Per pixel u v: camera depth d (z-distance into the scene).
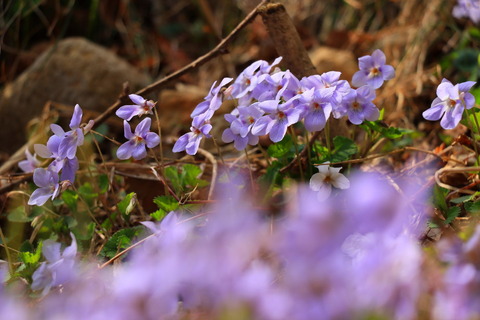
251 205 0.94
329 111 0.87
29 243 0.94
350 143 0.94
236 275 0.77
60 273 0.84
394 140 1.01
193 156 1.02
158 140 0.91
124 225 0.97
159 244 0.83
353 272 0.78
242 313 0.76
